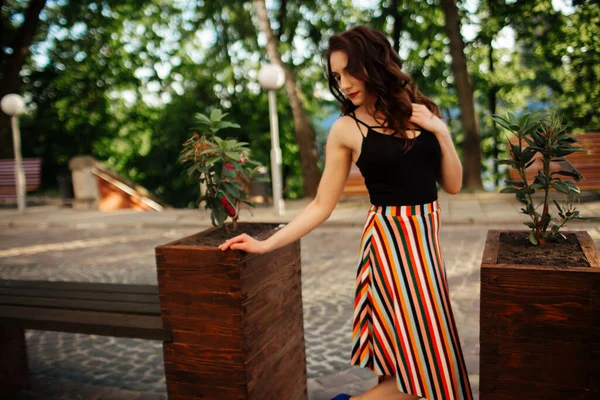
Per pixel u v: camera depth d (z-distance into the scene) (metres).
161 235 8.24
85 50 19.67
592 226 6.79
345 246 6.70
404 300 1.79
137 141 21.94
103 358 3.51
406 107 1.73
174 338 2.14
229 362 2.05
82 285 2.94
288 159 21.42
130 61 20.42
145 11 18.97
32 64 19.44
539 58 14.83
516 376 1.69
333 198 1.96
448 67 16.41
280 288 2.33
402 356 1.81
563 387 1.65
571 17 13.47
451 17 11.63
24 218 10.34
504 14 14.12
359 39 1.74
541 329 1.65
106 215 10.30
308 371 3.13
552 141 1.87
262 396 2.17
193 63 20.00
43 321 2.40
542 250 1.86
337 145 1.89
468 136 11.66
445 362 1.79
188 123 19.39
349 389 2.87
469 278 4.90
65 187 12.34
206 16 16.44
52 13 18.16
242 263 2.00
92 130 20.95
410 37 15.90
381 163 1.77
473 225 7.52
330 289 4.86
